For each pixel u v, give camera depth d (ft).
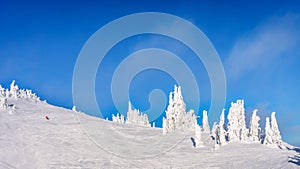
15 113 241.14
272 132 233.14
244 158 176.65
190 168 158.92
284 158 167.53
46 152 165.37
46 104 309.42
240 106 252.83
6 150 161.27
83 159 160.56
